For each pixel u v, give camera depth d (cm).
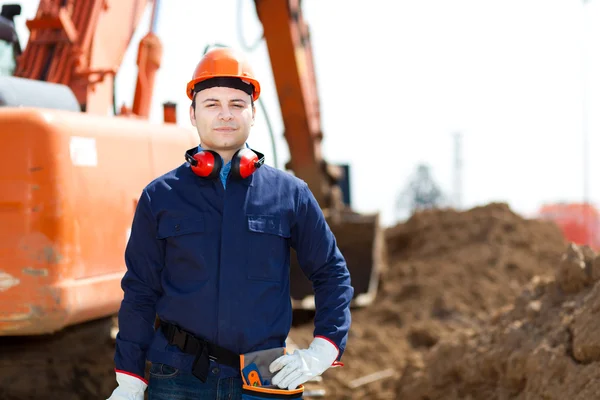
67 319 371
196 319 244
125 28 591
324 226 260
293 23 983
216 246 246
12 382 421
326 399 673
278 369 241
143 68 534
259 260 247
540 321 447
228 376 243
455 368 491
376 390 695
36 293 363
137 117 534
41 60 531
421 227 1491
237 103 257
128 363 250
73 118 387
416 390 512
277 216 251
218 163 249
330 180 1197
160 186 252
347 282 260
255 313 245
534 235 1414
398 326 996
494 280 1175
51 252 364
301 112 1051
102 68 565
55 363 436
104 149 402
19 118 365
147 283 254
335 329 250
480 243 1355
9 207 364
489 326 508
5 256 364
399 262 1426
